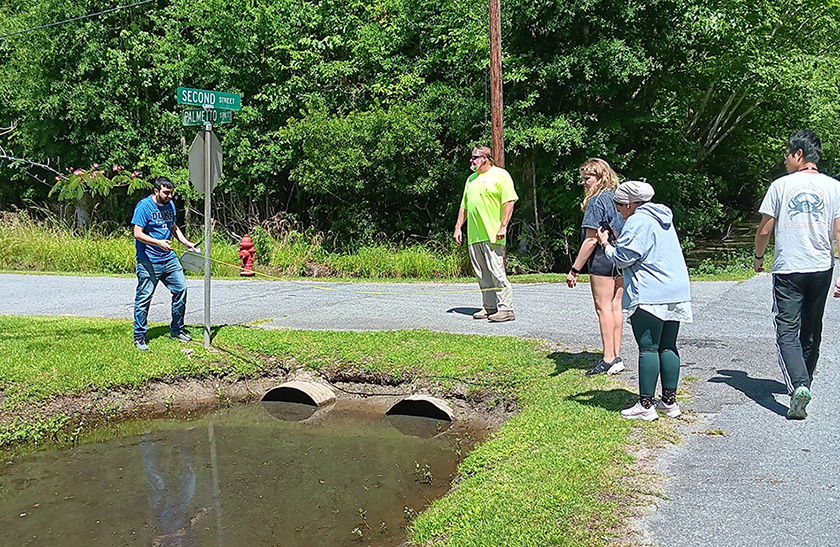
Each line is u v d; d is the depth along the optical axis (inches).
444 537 162.2
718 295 425.1
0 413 260.8
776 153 889.5
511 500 165.9
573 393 239.1
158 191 305.3
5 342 319.9
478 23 669.9
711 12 618.5
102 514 196.4
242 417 275.7
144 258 306.8
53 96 788.6
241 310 410.0
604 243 209.3
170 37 790.5
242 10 787.4
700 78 716.0
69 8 785.6
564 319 361.4
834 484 165.8
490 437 230.7
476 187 351.6
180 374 297.4
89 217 865.5
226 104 311.4
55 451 245.3
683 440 193.5
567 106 680.4
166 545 178.1
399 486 209.2
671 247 200.5
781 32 736.3
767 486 165.9
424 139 671.8
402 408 273.6
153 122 819.4
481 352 296.4
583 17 625.6
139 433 261.1
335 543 176.2
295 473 221.3
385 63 743.1
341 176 682.2
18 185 968.3
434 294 469.1
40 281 551.5
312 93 756.0
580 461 182.1
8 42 866.8
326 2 780.6
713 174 922.7
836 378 242.1
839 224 200.4
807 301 208.2
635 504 159.8
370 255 645.3
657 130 726.5
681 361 269.9
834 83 764.6
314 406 284.0
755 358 270.7
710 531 147.6
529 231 703.7
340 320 375.9
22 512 199.0
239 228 796.6
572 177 650.2
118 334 335.9
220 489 210.7
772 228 209.9
